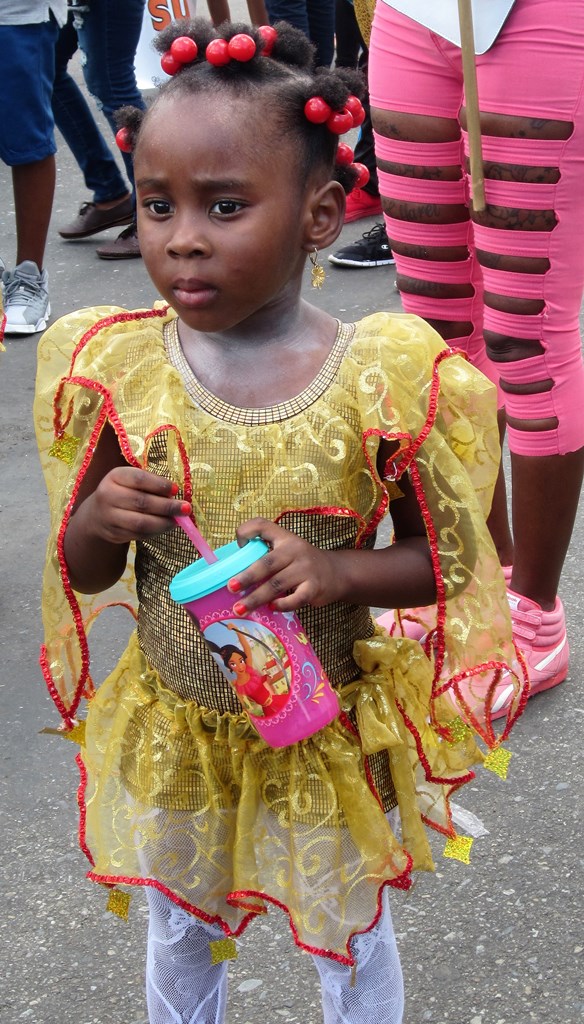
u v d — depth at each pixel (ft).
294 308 5.48
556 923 7.80
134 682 6.02
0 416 15.23
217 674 5.60
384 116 8.58
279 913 7.97
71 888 8.32
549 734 9.44
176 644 5.66
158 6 19.11
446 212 8.70
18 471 14.01
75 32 18.88
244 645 5.08
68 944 7.88
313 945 5.68
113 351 5.67
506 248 8.22
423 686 6.19
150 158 5.02
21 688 10.39
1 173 23.79
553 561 9.34
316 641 5.63
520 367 8.59
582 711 9.65
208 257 5.00
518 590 9.51
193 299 5.06
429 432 5.55
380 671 5.84
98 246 20.29
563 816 8.67
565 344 8.53
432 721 6.08
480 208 8.15
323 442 5.40
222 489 5.43
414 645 6.08
